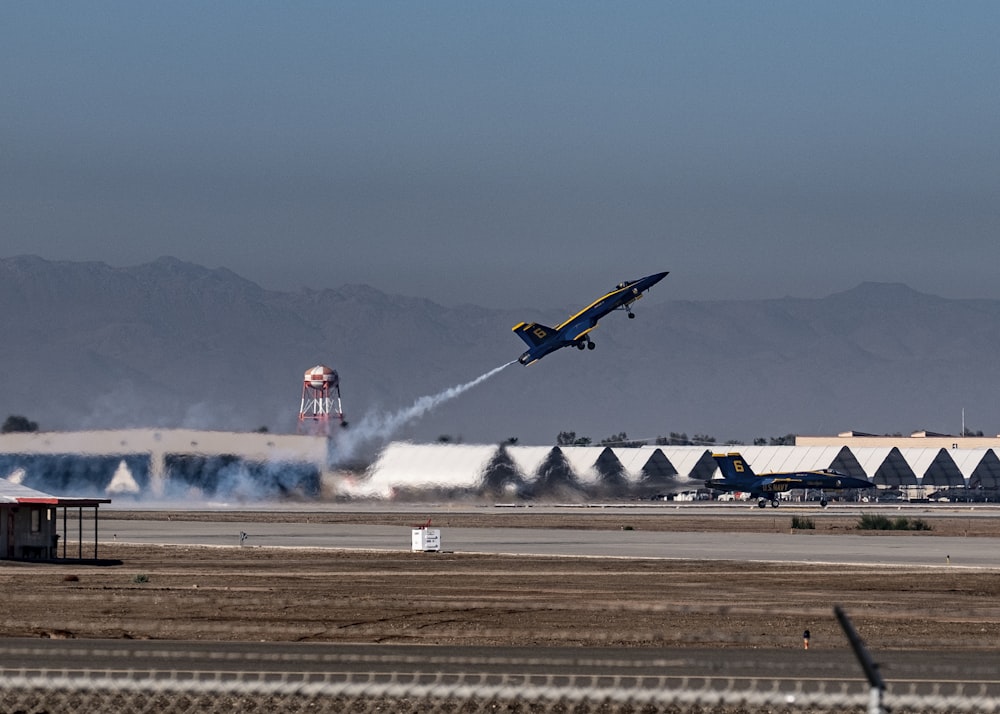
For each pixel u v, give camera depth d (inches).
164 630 4697.3
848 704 2711.6
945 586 7071.9
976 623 5206.7
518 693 2586.1
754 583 7155.5
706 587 6875.0
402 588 6653.5
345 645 4269.2
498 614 5413.4
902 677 3560.5
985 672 3668.8
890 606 5915.4
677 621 5206.7
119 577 7224.4
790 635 4714.6
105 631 4648.1
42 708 3021.7
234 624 4916.3
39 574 7377.0
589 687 3344.0
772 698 2662.4
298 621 5059.1
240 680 3398.1
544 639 4525.1
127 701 3127.5
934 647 4365.2
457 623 5054.1
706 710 3088.1
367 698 3164.4
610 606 5743.1
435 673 3567.9
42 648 4042.8
